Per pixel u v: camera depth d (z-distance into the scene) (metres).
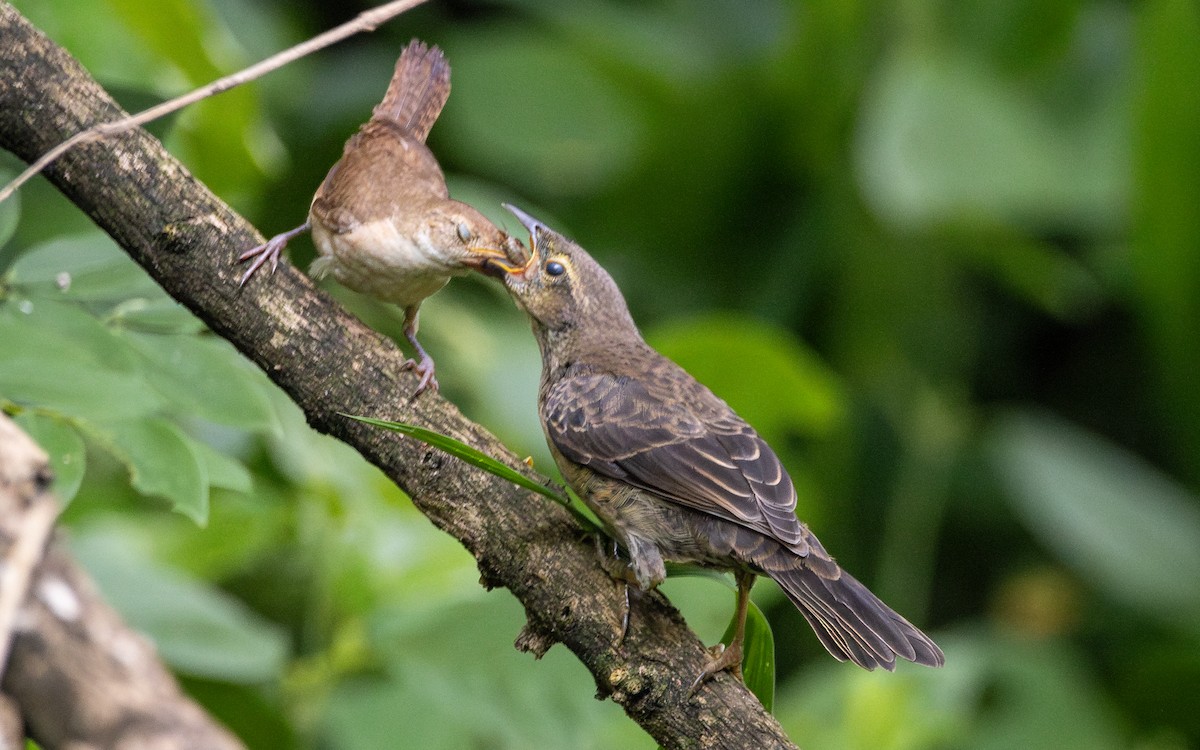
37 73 6.11
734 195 15.33
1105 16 15.46
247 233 6.46
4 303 7.16
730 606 9.45
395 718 9.47
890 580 14.20
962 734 12.41
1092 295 15.52
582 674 8.86
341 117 14.48
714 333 11.03
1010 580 14.88
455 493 6.48
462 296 12.61
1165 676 13.33
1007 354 16.08
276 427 7.09
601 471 7.70
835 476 14.31
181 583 8.98
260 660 8.73
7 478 4.48
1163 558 13.71
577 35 15.11
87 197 6.23
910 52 14.37
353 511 9.88
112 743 4.19
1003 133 13.87
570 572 6.50
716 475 7.51
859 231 14.72
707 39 15.66
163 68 10.60
